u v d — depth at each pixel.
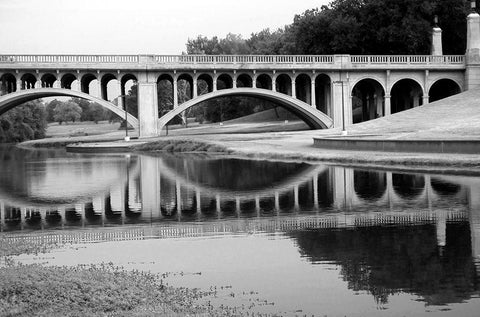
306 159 53.12
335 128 84.25
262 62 83.31
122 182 41.59
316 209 28.31
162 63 81.25
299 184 37.25
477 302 14.91
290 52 113.94
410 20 93.06
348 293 15.80
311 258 19.23
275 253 20.05
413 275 17.11
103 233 24.02
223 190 36.06
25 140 141.62
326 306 14.94
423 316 14.12
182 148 73.50
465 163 41.19
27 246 21.75
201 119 169.38
